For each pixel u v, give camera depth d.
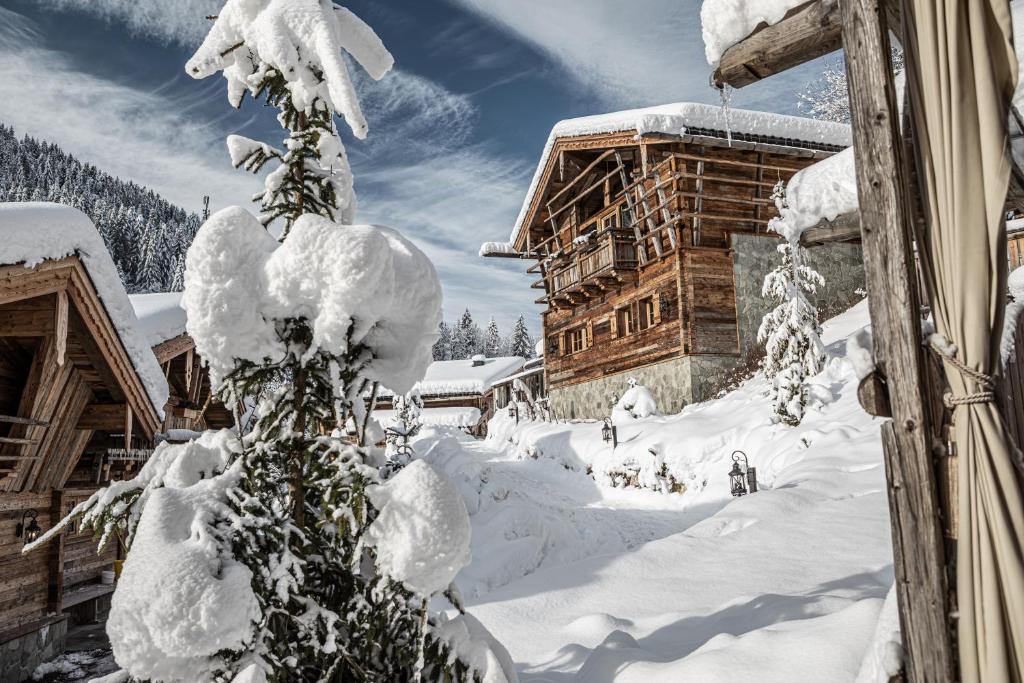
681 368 19.61
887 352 2.59
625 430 19.02
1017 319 3.49
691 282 19.61
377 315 2.67
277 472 2.87
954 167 2.47
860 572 5.07
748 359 19.70
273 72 3.10
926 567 2.44
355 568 2.80
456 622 2.78
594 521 12.58
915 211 2.71
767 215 20.42
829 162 3.55
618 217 23.20
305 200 3.12
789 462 12.46
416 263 2.82
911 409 2.52
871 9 2.70
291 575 2.53
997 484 2.34
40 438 9.30
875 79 2.67
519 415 32.69
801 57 3.15
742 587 5.15
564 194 25.98
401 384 2.90
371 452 2.91
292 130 3.17
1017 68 2.46
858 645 3.18
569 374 27.33
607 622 4.76
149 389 10.84
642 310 22.33
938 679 2.38
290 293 2.59
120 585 2.22
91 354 9.76
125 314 10.03
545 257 28.53
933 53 2.54
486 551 9.12
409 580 2.47
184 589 2.17
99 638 10.95
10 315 8.90
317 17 2.93
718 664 3.20
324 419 2.93
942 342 2.51
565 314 27.70
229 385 2.71
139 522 2.48
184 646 2.15
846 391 14.58
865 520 6.48
